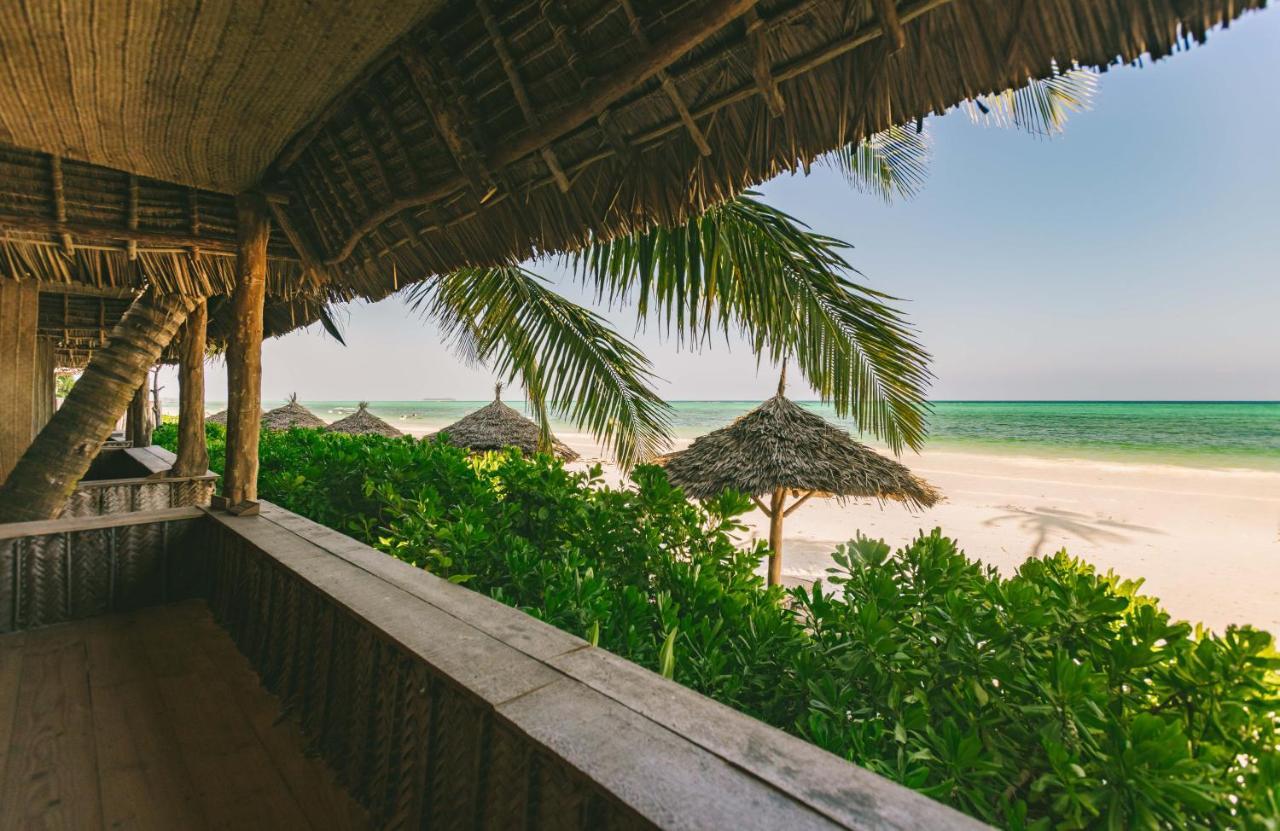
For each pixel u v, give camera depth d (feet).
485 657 3.80
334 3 4.63
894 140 12.69
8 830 4.56
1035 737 3.99
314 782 5.12
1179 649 4.11
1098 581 5.66
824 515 58.39
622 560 8.01
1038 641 4.65
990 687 4.38
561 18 4.73
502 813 3.14
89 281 9.00
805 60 4.02
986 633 4.63
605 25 4.63
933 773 4.00
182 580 9.28
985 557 45.11
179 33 4.89
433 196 6.68
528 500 9.53
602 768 2.60
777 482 20.95
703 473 22.20
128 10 4.58
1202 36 2.97
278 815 4.74
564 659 3.78
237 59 5.27
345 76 5.64
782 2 3.88
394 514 9.16
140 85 5.59
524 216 6.52
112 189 8.18
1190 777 3.07
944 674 4.57
